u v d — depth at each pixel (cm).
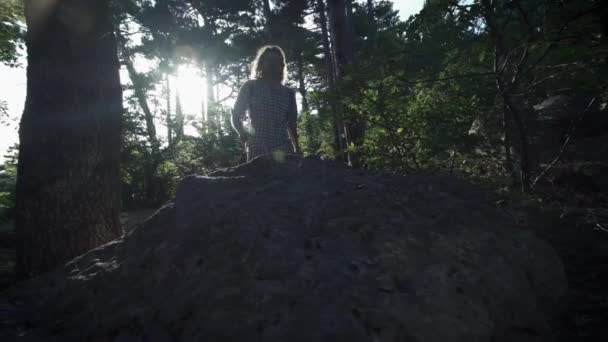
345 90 408
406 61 355
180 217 191
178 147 1436
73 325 149
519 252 178
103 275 171
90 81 349
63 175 334
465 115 379
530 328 147
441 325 132
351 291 138
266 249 156
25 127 340
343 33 806
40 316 158
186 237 173
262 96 301
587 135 416
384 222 178
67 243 335
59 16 338
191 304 140
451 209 194
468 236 176
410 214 187
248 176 222
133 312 145
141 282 160
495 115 371
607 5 248
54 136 335
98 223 350
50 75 338
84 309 157
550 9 270
